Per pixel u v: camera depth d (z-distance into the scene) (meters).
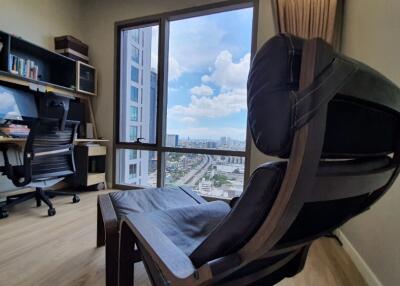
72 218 2.11
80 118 3.22
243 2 2.64
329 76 0.37
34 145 2.07
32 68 2.67
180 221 1.02
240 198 0.51
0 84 2.50
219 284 0.60
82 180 2.98
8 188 2.57
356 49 1.76
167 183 3.13
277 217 0.43
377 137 0.55
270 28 2.54
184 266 0.58
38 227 1.91
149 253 0.67
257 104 0.43
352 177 0.48
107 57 3.30
